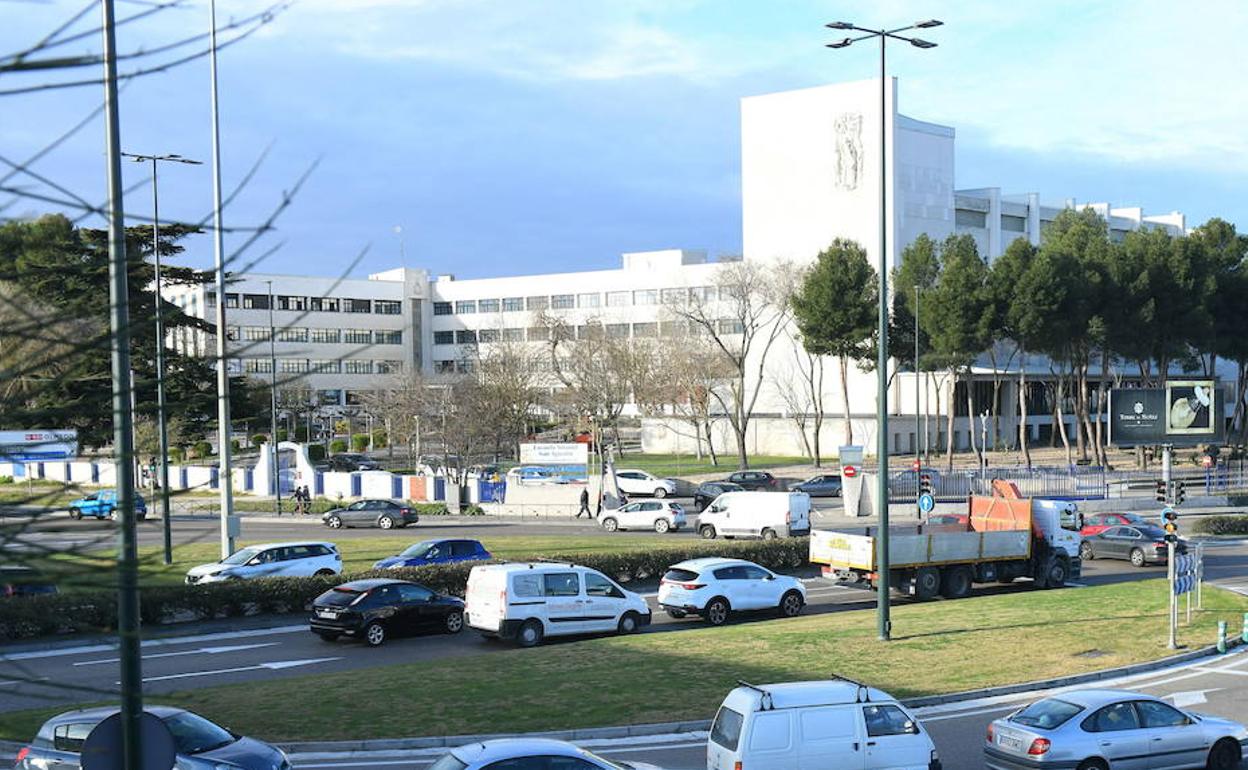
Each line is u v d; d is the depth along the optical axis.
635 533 50.38
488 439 66.94
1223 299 80.56
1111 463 83.44
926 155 96.25
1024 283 69.75
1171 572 25.36
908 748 15.20
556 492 60.88
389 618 27.44
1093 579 38.28
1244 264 81.50
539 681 21.55
